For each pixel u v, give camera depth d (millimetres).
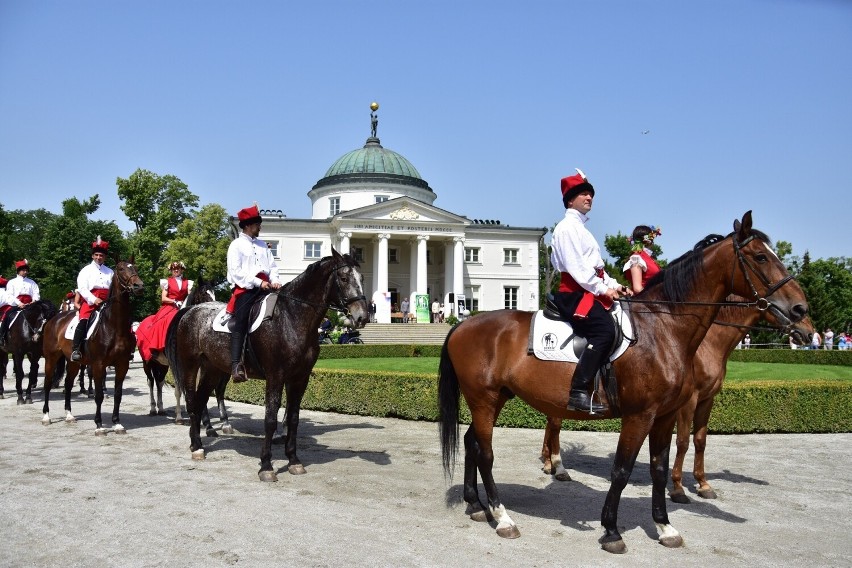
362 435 10234
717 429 10688
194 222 53812
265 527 5371
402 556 4762
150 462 7938
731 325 6500
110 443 9188
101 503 6000
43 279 44812
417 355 28328
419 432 10531
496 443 9641
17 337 13414
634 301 5441
